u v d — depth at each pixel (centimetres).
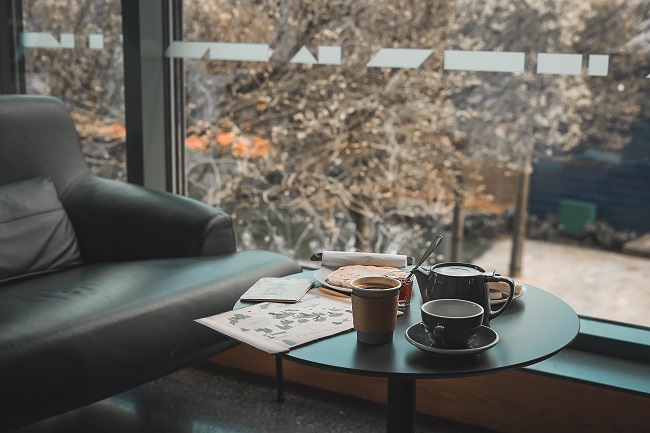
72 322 158
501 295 148
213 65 264
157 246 212
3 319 157
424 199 245
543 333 133
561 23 213
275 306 146
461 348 122
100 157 287
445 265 144
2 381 144
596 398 190
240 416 213
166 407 218
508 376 200
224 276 189
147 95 254
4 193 212
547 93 219
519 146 226
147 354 168
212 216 210
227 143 268
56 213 220
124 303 168
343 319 139
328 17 246
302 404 220
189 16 261
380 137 248
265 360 235
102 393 161
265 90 259
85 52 283
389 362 121
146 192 224
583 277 220
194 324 177
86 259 225
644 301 211
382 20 239
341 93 250
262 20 254
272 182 265
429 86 237
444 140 238
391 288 129
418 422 209
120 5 272
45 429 205
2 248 204
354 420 211
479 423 205
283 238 268
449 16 229
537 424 198
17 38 297
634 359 202
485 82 229
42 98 239
